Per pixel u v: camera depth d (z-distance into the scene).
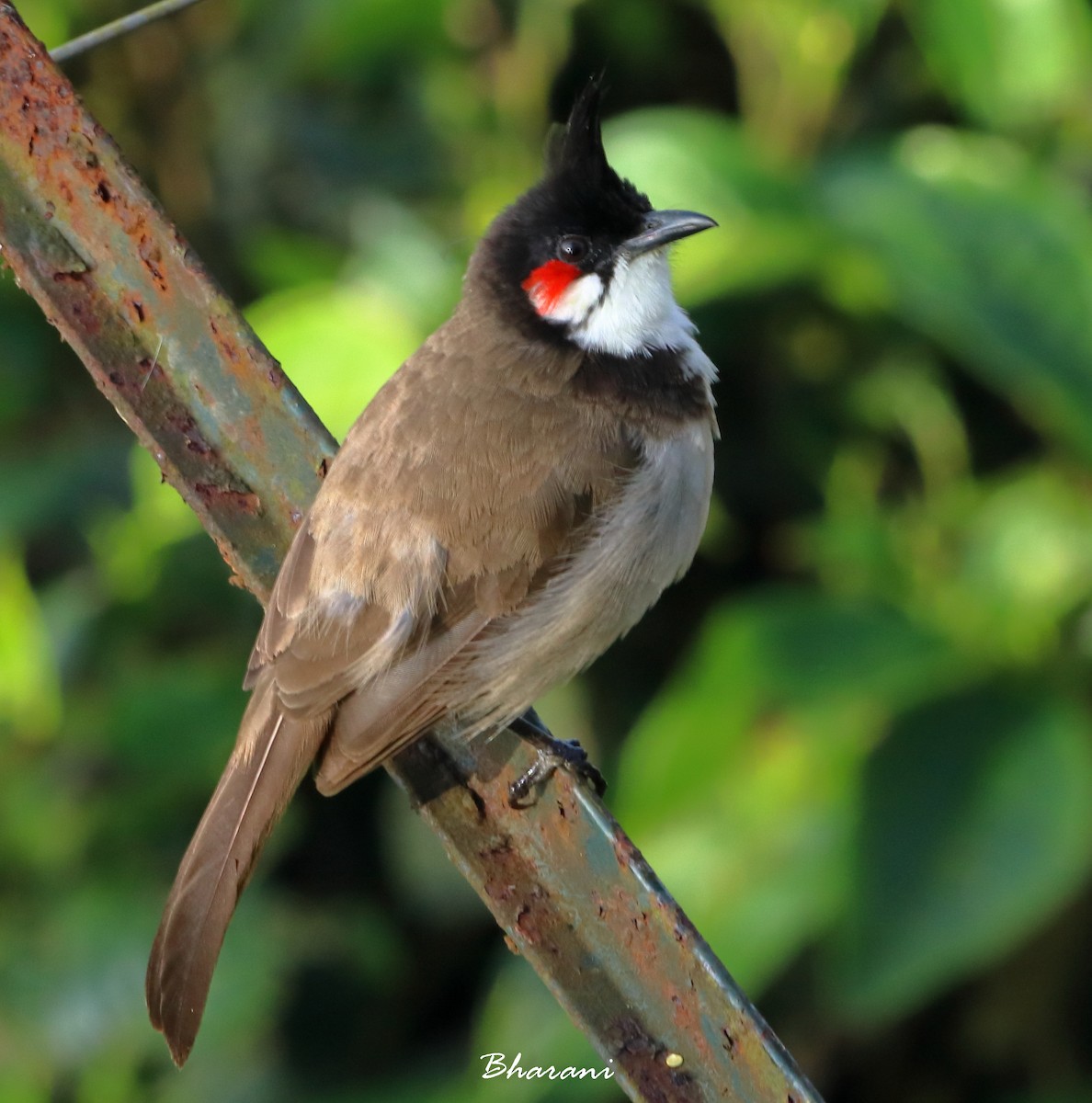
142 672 10.78
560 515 6.99
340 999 10.98
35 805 10.67
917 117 11.45
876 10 10.70
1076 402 9.26
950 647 9.45
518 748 5.71
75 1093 10.41
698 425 7.55
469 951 11.10
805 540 10.68
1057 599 9.56
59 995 10.27
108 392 5.86
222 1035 10.08
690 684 9.48
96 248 5.82
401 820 11.08
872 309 10.59
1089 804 8.83
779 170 10.12
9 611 10.38
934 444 10.64
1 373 11.20
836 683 9.32
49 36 11.40
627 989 5.49
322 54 11.54
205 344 5.91
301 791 10.95
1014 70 10.38
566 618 7.06
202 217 11.80
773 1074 5.34
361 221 11.48
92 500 10.72
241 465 6.05
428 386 7.27
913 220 9.73
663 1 11.59
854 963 8.72
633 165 10.03
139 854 10.77
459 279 10.38
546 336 7.46
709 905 9.25
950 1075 10.60
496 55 11.60
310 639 6.43
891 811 9.00
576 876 5.59
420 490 6.83
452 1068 10.65
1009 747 9.07
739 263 9.77
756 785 9.48
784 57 10.96
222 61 11.70
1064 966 10.41
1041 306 9.52
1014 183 9.84
